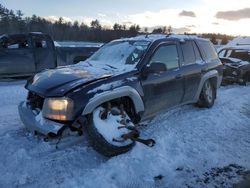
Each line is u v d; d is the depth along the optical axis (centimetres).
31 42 1030
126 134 395
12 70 1005
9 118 576
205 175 366
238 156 421
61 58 1092
